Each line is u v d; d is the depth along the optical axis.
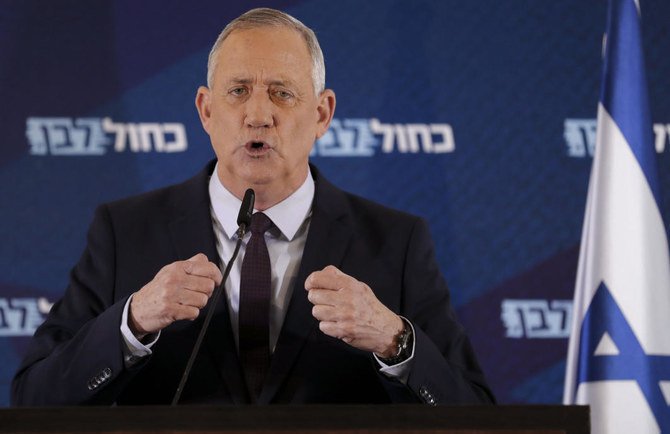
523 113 9.41
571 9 9.55
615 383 7.52
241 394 5.96
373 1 9.47
